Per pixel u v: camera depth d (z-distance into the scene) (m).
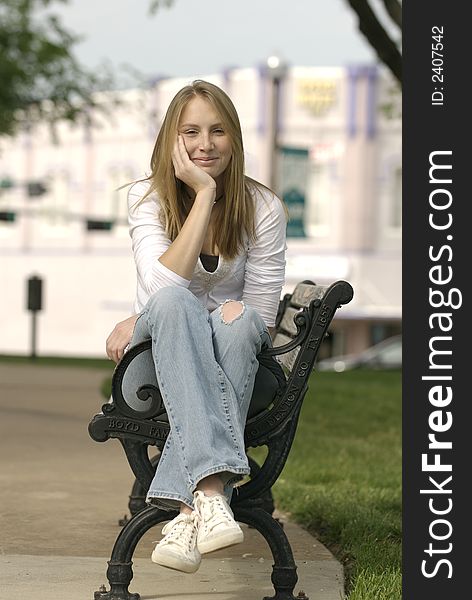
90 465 7.67
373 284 44.62
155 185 4.46
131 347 3.96
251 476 5.32
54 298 50.88
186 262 4.23
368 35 13.44
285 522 5.98
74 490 6.67
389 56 13.51
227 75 44.84
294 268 45.09
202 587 4.45
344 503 6.09
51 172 50.81
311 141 44.44
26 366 20.17
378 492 6.59
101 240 49.31
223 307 4.04
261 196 4.60
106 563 4.82
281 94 44.38
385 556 4.88
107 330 49.28
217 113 4.39
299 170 33.69
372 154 44.16
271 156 30.69
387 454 8.56
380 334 45.06
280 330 5.51
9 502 6.25
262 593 4.37
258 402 4.23
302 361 4.09
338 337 45.38
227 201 4.49
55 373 17.86
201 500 3.81
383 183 44.28
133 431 3.99
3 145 51.81
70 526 5.64
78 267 50.06
